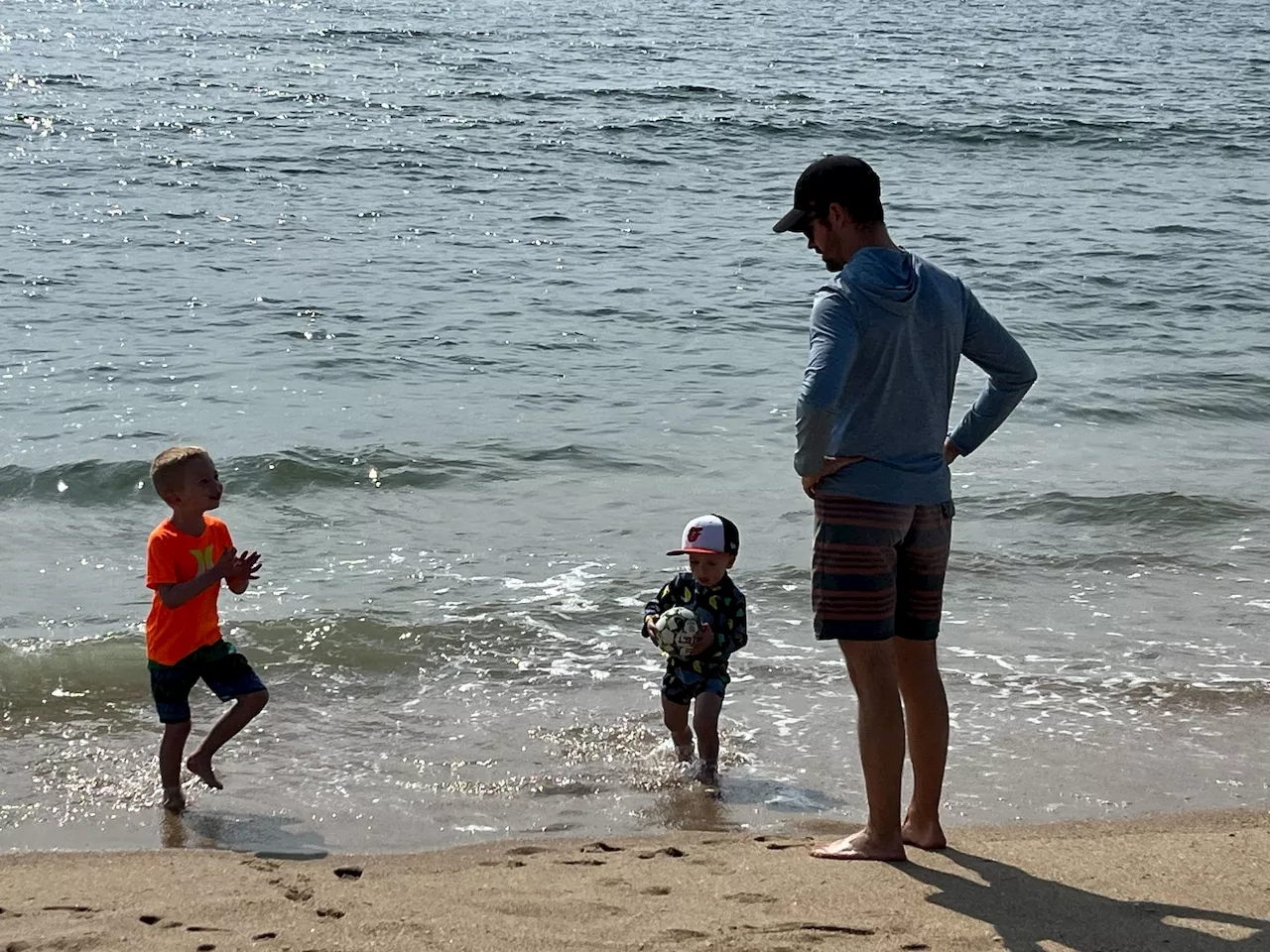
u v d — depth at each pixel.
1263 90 43.97
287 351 14.58
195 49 46.97
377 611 7.87
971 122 35.16
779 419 12.48
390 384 13.49
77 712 6.52
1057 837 5.01
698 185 26.44
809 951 3.69
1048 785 5.81
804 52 52.56
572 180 26.47
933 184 27.42
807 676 7.08
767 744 6.28
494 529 9.52
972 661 7.30
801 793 5.75
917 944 3.73
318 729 6.37
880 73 46.03
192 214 22.09
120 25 55.03
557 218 22.80
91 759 6.01
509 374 13.95
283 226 21.47
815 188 4.21
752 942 3.76
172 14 60.88
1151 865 4.44
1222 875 4.34
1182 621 7.95
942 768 4.61
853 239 4.22
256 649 7.29
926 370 4.15
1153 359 15.01
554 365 14.33
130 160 26.70
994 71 47.88
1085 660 7.33
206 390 13.09
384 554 8.95
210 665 5.54
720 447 11.58
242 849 5.13
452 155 28.61
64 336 14.87
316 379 13.59
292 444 11.36
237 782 5.79
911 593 4.38
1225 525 9.65
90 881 4.54
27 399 12.59
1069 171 29.47
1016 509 9.95
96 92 35.69
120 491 10.21
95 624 7.70
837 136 32.84
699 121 34.03
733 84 41.25
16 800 5.55
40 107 32.78
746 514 9.88
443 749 6.17
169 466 5.40
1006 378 4.41
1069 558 8.99
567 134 31.61
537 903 4.16
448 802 5.61
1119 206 25.31
